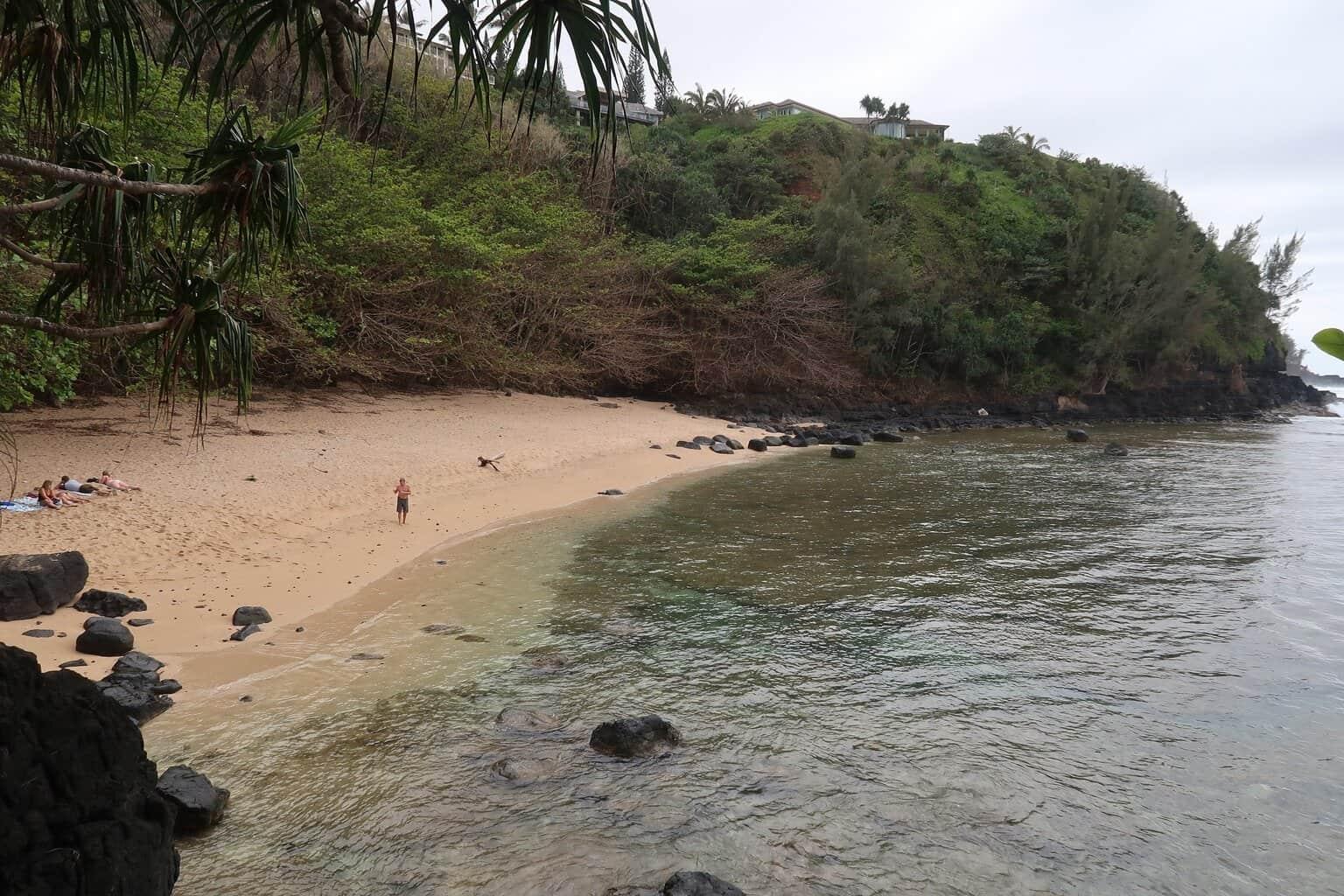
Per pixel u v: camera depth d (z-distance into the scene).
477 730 9.22
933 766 8.71
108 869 4.12
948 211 63.66
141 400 26.44
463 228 33.97
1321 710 10.19
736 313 46.31
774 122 71.19
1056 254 59.69
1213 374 63.03
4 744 3.91
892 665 11.52
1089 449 39.50
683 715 9.84
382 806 7.66
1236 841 7.49
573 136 49.53
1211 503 24.73
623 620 13.12
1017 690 10.70
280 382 32.59
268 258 20.73
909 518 22.00
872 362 51.91
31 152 6.18
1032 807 7.98
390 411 32.19
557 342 42.22
